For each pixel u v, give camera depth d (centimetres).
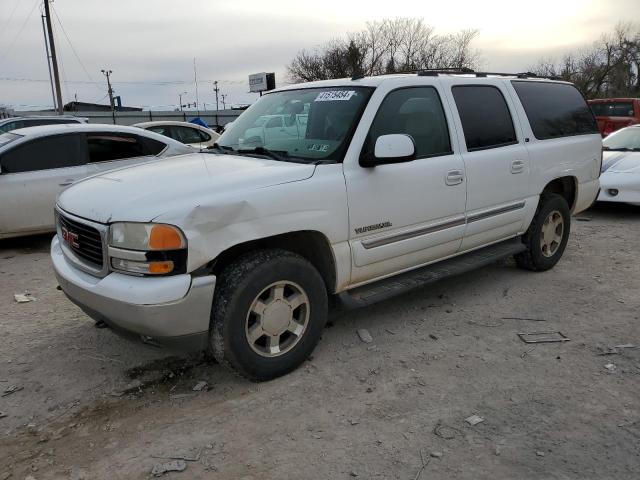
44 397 343
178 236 299
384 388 347
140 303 296
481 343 411
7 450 292
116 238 307
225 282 327
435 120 438
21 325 454
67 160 711
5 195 670
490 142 479
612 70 5300
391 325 445
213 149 450
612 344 406
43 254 685
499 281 550
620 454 281
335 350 400
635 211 911
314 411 323
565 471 269
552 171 540
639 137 939
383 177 387
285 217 337
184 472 271
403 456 281
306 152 388
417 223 416
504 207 490
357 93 405
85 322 459
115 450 290
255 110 478
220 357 335
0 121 1420
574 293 516
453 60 4919
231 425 310
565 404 327
